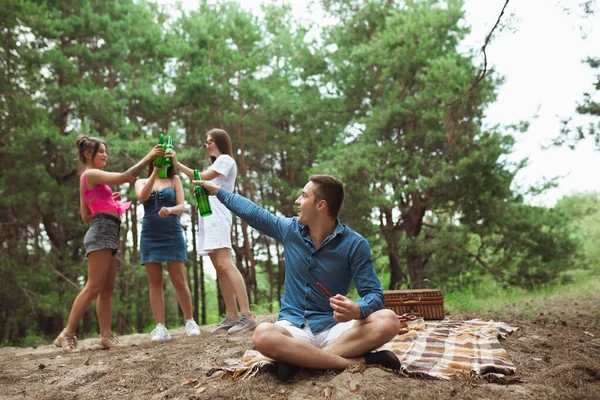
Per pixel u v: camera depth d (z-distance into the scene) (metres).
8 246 14.77
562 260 15.60
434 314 5.50
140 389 3.20
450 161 14.69
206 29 18.55
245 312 5.30
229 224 5.42
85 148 5.01
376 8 16.94
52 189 14.18
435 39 14.87
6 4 13.20
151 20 19.67
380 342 2.98
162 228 5.28
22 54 13.97
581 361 3.52
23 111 13.88
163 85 19.02
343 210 15.11
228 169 5.35
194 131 22.03
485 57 6.31
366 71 17.03
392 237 16.75
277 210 23.05
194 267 21.59
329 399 2.61
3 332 15.08
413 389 2.74
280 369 2.92
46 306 13.19
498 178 14.69
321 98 18.67
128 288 17.97
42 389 3.34
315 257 3.16
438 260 16.34
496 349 3.69
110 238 4.90
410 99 14.58
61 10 17.25
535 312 6.81
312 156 21.44
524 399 2.65
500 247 16.05
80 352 4.80
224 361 3.54
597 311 6.66
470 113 6.98
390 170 14.20
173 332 6.20
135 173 4.89
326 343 3.14
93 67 17.20
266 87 20.84
